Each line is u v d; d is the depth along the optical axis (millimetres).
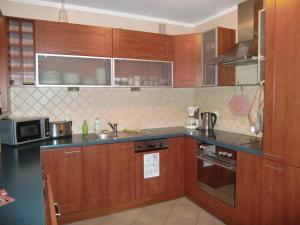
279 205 1875
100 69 2932
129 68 3098
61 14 2818
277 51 1852
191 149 2992
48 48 2611
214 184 2635
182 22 3697
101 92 3221
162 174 3023
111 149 2705
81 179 2574
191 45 3219
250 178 2141
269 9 1898
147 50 3094
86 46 2770
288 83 1781
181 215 2721
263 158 2002
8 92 2484
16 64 2656
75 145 2520
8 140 2457
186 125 3568
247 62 2680
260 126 2535
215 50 2967
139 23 3412
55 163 2451
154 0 2863
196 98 3793
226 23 3215
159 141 2977
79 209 2586
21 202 1108
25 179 1450
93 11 3121
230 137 2742
